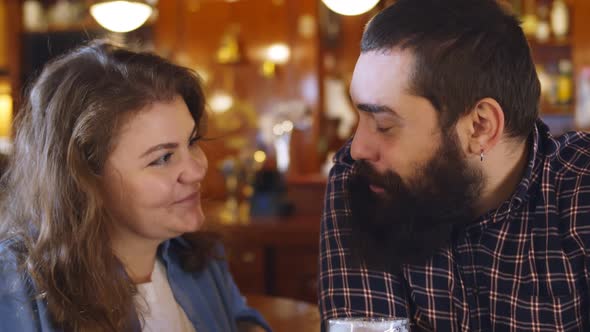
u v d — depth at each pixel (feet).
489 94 4.02
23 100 4.59
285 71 18.38
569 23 17.69
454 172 4.05
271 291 14.02
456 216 4.15
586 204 4.24
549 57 18.16
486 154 4.16
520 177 4.29
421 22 3.95
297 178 16.02
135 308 4.37
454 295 4.42
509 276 4.31
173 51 19.04
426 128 3.98
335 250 4.65
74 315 4.00
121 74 4.19
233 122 18.53
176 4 18.99
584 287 4.24
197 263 4.94
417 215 4.12
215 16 18.79
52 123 4.14
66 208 4.10
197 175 4.25
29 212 4.22
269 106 18.51
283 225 13.80
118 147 4.12
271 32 18.44
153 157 4.15
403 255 4.30
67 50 4.75
